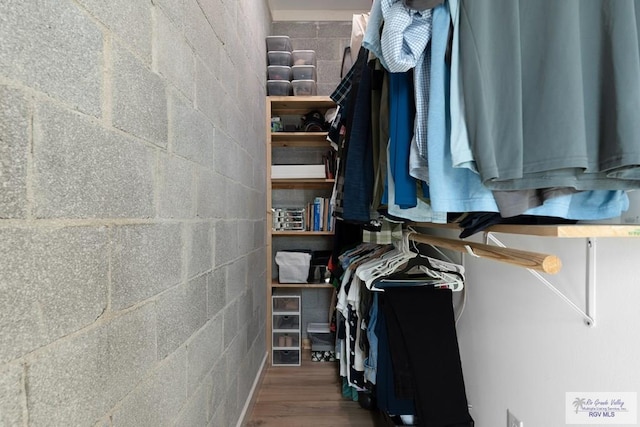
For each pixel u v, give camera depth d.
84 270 0.55
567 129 0.63
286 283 2.61
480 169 0.69
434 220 0.99
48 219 0.48
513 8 0.68
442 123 0.77
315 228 2.71
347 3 2.77
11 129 0.43
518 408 1.17
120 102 0.66
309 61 2.69
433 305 1.41
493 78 0.69
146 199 0.75
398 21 0.78
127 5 0.68
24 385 0.44
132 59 0.70
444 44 0.77
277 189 2.93
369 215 1.28
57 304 0.49
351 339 1.89
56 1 0.50
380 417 1.79
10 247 0.42
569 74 0.64
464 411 1.27
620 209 0.76
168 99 0.86
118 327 0.64
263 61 2.41
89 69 0.57
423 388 1.28
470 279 1.52
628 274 0.81
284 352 2.54
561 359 0.98
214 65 1.24
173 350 0.87
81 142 0.55
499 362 1.29
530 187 0.69
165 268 0.84
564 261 0.98
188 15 0.99
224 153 1.36
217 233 1.26
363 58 1.35
